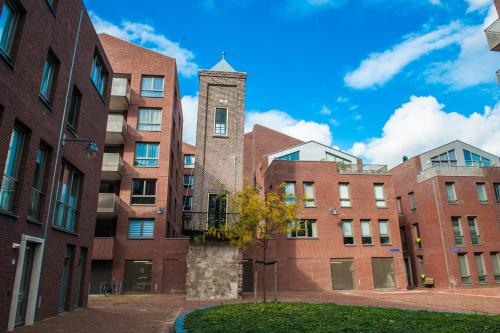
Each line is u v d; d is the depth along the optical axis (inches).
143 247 963.3
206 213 805.9
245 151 1777.8
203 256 773.3
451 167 1190.3
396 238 1110.4
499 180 1214.9
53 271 468.8
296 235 1065.5
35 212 430.3
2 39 351.6
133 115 1053.8
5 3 357.4
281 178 1109.1
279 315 427.8
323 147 1513.3
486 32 703.7
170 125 1062.4
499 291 876.0
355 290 1035.3
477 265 1123.9
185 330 341.1
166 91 1087.0
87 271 597.9
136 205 994.7
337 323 372.2
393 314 439.2
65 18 486.9
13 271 369.1
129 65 1088.2
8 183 369.7
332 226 1088.2
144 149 1044.5
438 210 1156.5
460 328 341.1
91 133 601.9
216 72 930.1
